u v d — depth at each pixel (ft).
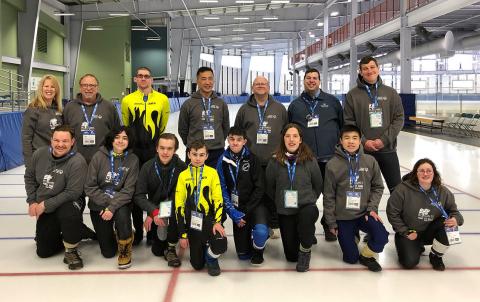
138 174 11.82
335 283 10.08
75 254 11.20
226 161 11.46
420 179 10.87
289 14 101.86
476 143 37.37
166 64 94.38
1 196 19.17
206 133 14.08
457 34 58.90
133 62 94.43
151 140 13.64
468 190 19.72
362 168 11.27
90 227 14.75
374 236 10.68
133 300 9.21
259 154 13.42
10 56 57.41
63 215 10.96
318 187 11.34
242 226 11.39
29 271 10.80
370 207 11.12
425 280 10.23
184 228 10.74
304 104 13.43
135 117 13.57
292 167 11.16
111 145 11.80
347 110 13.21
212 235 10.40
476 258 11.59
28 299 9.23
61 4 77.56
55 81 13.46
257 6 88.22
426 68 102.53
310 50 106.52
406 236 11.01
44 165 11.50
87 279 10.32
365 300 9.21
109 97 84.94
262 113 13.51
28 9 59.67
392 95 12.85
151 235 12.85
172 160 11.76
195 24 106.42
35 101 13.25
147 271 10.84
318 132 13.20
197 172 10.91
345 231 11.33
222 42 131.64
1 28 53.01
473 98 57.77
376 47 71.51
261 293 9.55
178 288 9.82
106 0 76.28
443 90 97.40
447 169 25.05
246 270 10.92
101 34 84.12
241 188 11.42
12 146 27.30
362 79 13.10
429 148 34.37
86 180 11.59
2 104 45.34
